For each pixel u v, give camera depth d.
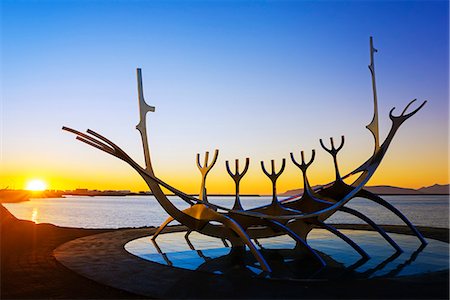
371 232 18.27
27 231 16.73
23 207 83.00
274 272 9.82
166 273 9.43
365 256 11.94
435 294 7.49
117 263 10.62
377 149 14.85
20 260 11.23
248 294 7.63
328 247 13.99
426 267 10.39
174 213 12.84
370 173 14.20
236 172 13.63
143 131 12.51
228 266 10.66
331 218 45.34
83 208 86.00
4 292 8.02
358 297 7.37
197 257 12.12
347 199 13.10
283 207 13.04
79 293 7.92
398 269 10.15
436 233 17.56
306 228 13.44
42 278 9.13
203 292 7.78
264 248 14.12
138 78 12.71
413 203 119.25
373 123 14.95
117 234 17.45
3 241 14.26
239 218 13.21
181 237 17.11
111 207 96.81
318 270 10.09
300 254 12.63
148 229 20.12
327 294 7.61
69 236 16.44
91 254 12.08
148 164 12.45
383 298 7.28
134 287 8.13
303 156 13.86
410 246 14.05
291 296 7.47
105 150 11.57
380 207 81.44
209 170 13.50
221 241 15.81
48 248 13.27
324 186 14.66
